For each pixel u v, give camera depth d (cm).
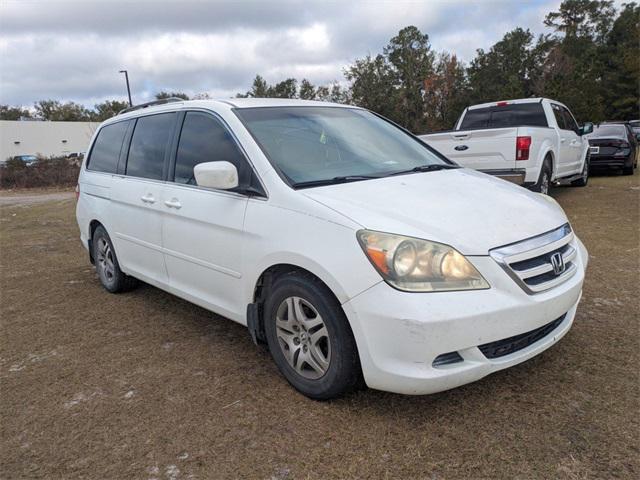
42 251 734
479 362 240
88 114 9088
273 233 280
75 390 307
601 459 223
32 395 304
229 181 296
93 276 573
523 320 245
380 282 236
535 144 705
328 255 251
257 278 294
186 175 361
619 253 544
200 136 357
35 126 5750
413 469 223
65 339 388
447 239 244
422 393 235
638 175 1278
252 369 323
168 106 404
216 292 336
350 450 238
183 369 327
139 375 322
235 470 229
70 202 1466
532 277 255
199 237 338
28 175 2452
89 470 234
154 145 404
